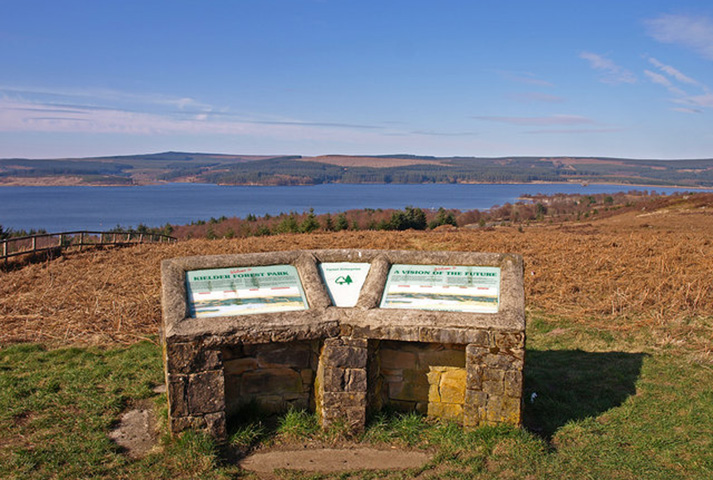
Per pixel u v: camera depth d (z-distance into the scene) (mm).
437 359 5438
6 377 6875
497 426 5117
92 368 7336
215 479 4582
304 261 5922
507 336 4977
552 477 4609
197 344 4891
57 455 4965
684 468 4766
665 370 7207
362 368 5105
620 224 34094
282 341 5020
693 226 29766
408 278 5770
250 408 5500
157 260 17500
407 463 4832
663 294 10984
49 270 15812
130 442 5293
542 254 16594
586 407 6102
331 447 5090
